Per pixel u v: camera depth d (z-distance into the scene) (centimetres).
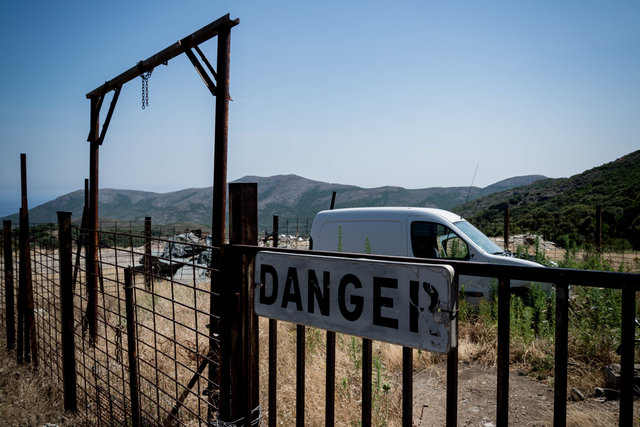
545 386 472
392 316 159
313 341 523
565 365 133
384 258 164
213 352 327
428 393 459
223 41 405
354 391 419
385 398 392
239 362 234
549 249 1320
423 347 150
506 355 142
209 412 284
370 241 788
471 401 443
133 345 321
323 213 858
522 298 665
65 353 410
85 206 810
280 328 580
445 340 144
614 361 484
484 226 2447
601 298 538
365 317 168
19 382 453
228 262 236
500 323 144
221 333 239
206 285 907
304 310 192
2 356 523
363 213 807
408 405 158
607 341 505
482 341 591
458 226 734
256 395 235
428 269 148
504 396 144
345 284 175
